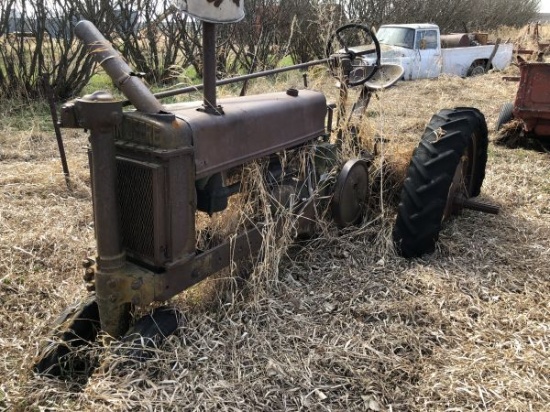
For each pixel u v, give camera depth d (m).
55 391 2.14
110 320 2.20
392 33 11.55
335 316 2.69
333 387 2.20
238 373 2.21
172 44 9.71
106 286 2.14
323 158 3.35
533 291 2.98
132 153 2.17
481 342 2.54
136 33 9.72
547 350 2.47
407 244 3.23
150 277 2.19
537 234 3.72
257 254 2.80
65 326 2.32
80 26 2.23
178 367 2.20
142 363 2.15
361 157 3.63
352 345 2.46
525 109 5.61
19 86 7.91
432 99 9.05
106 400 2.00
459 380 2.26
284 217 2.94
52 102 4.41
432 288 2.95
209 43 2.28
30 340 2.52
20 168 5.00
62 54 8.04
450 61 12.08
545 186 4.71
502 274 3.14
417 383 2.27
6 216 3.91
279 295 2.83
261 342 2.42
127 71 2.17
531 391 2.20
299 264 3.20
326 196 3.34
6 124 6.72
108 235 2.11
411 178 3.22
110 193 2.06
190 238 2.29
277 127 2.78
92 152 2.04
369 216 3.72
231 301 2.66
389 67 3.87
